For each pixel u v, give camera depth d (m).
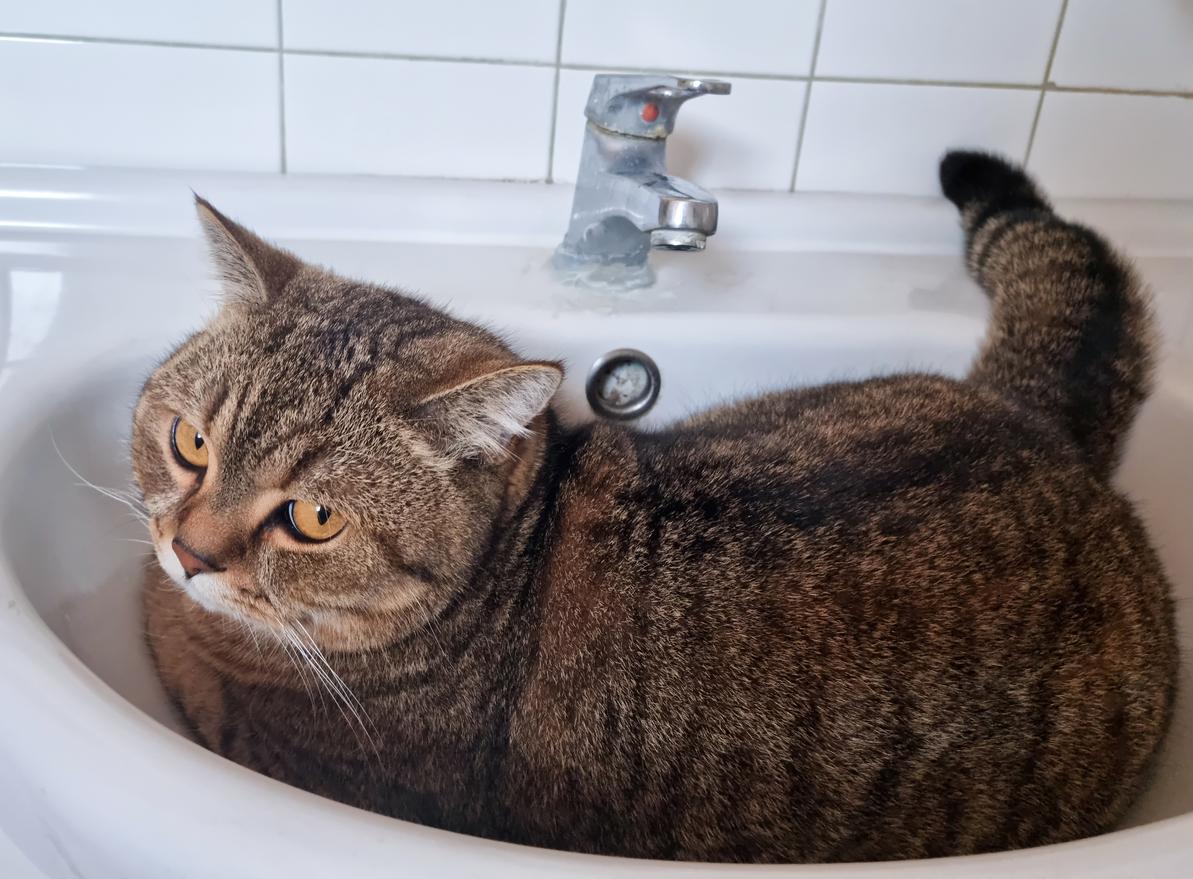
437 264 1.07
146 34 1.02
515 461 0.83
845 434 0.89
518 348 0.96
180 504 0.76
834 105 1.17
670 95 0.95
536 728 0.79
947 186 1.20
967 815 0.75
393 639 0.80
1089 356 1.03
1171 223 1.23
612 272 1.07
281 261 0.86
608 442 0.90
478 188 1.12
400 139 1.11
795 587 0.77
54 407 0.81
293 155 1.10
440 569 0.78
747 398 1.03
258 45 1.04
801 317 1.04
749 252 1.17
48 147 1.06
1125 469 1.04
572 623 0.80
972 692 0.74
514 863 0.45
